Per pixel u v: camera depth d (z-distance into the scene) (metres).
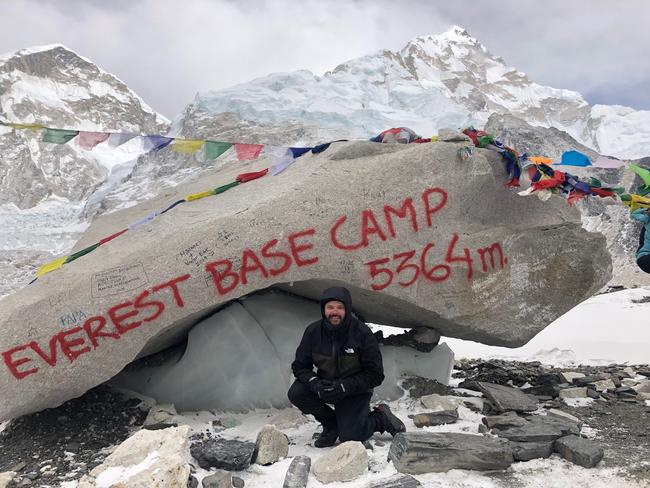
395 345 5.67
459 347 10.98
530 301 5.65
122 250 4.99
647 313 14.65
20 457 4.18
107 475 3.25
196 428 4.62
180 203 5.80
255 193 5.43
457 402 5.05
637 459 3.66
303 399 4.04
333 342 3.96
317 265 4.95
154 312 4.64
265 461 3.70
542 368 7.77
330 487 3.32
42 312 4.50
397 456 3.57
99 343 4.55
